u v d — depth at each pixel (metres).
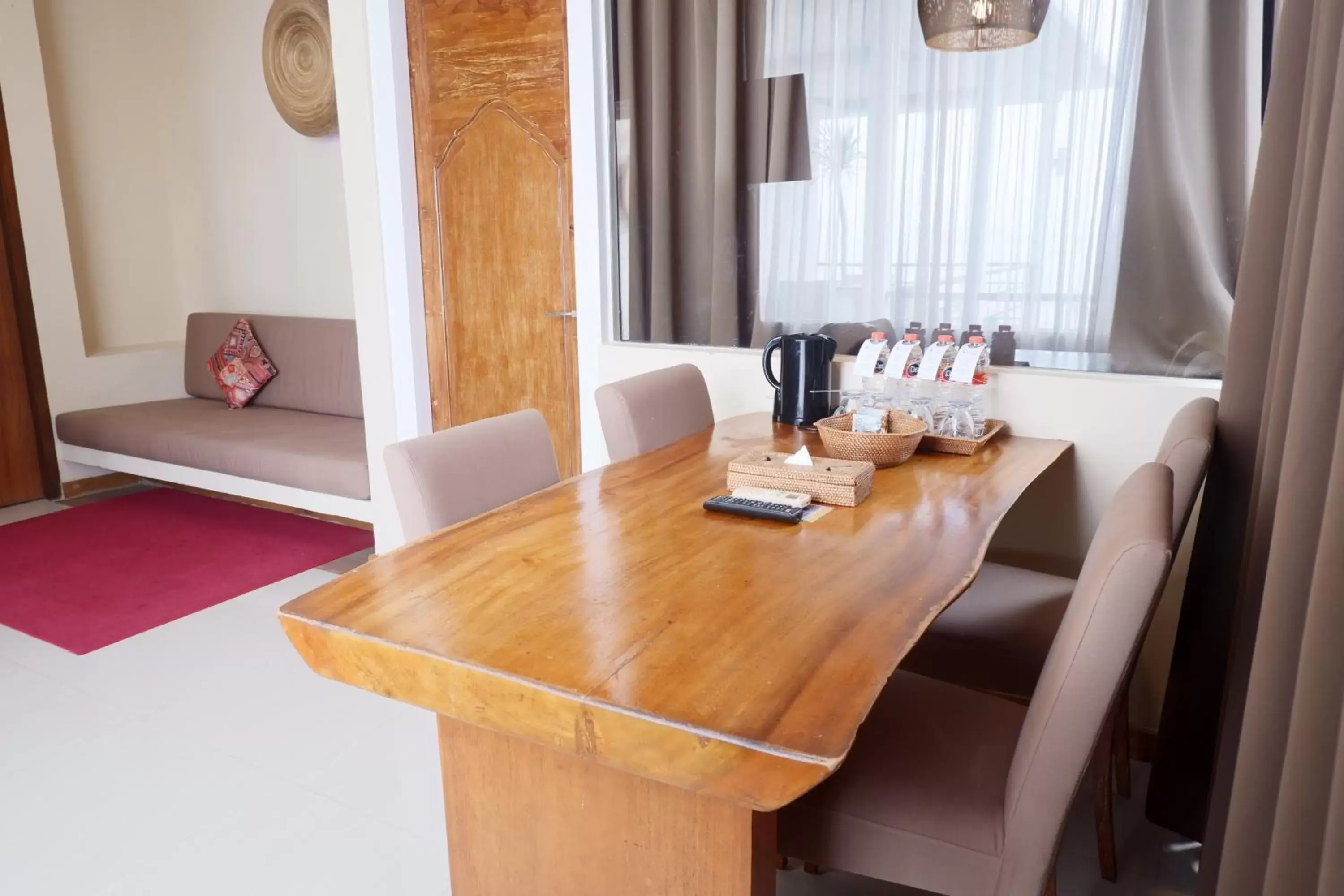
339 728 2.47
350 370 4.42
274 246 4.83
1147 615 1.11
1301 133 1.43
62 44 4.70
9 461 4.57
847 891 1.84
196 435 4.12
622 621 1.25
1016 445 2.23
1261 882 0.97
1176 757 1.93
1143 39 2.18
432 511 1.70
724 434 2.40
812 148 2.66
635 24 2.85
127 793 2.18
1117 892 1.81
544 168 3.21
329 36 4.17
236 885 1.87
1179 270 2.24
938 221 2.52
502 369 3.47
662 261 2.97
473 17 3.21
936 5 1.94
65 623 3.15
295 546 3.96
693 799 1.23
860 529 1.61
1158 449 2.21
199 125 4.95
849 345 2.72
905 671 1.67
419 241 3.51
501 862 1.43
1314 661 0.81
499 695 1.11
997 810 1.28
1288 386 1.29
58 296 4.60
